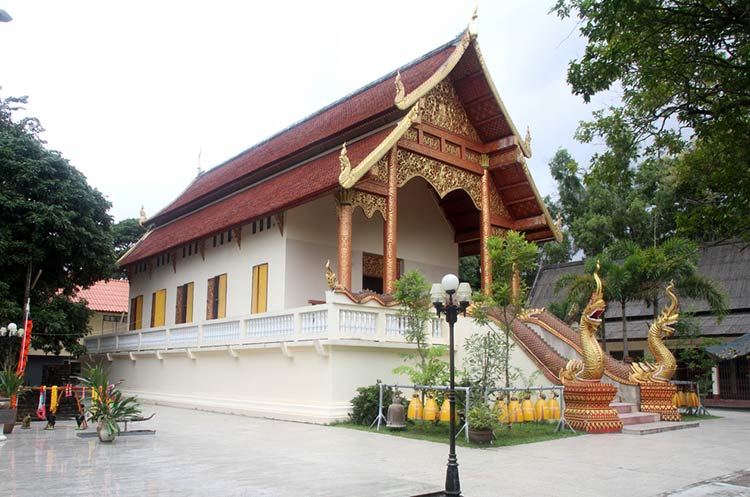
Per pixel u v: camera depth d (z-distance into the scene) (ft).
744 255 106.83
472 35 68.33
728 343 82.28
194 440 40.22
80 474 28.19
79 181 75.97
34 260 70.33
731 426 56.08
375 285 78.33
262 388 56.44
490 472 30.60
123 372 83.87
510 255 48.80
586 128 39.68
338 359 49.75
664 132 37.86
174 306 88.53
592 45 33.14
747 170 32.83
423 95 63.62
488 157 75.41
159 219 103.81
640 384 57.67
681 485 28.78
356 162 59.57
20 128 76.07
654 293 78.79
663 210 121.90
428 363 48.32
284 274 67.51
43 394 55.77
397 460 33.09
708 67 32.76
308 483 26.53
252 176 82.17
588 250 132.87
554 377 52.19
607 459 35.22
